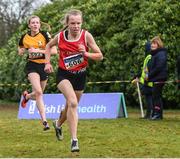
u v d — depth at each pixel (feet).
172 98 93.91
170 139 49.11
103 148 43.68
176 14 96.17
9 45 124.47
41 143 47.03
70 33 42.09
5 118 74.90
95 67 103.55
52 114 74.28
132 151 42.01
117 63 100.42
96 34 107.96
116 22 105.19
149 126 60.34
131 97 100.89
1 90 121.08
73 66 41.93
